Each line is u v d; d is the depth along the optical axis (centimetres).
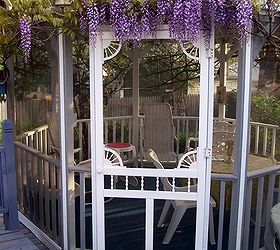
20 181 420
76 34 271
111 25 254
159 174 281
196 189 304
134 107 538
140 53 520
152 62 639
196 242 289
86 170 305
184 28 241
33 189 390
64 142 309
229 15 249
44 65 399
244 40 261
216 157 418
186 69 632
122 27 249
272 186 313
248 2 240
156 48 616
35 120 439
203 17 249
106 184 396
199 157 276
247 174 292
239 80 279
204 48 259
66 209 320
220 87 489
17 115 428
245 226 303
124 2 245
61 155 313
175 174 280
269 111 494
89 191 461
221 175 293
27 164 399
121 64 633
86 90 629
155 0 243
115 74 638
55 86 365
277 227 208
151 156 364
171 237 348
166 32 256
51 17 251
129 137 545
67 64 300
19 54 317
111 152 290
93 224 296
